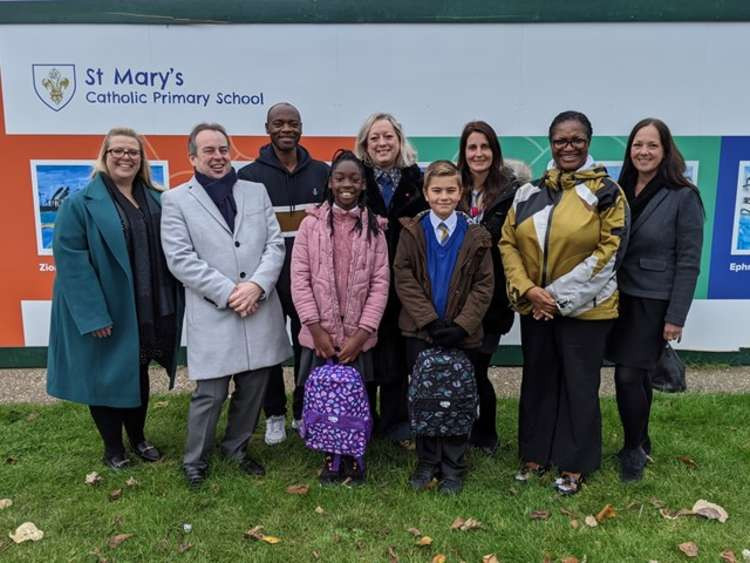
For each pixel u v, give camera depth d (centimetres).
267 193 344
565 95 480
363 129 347
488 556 269
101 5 468
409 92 481
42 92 481
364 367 338
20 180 493
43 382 487
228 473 337
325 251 321
